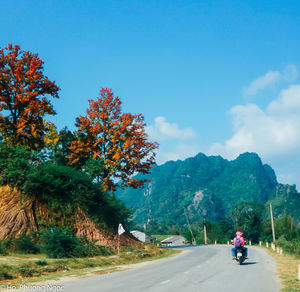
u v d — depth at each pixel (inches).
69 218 1167.0
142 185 1680.6
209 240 5285.4
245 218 5206.7
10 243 932.0
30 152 1257.4
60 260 782.5
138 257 1098.7
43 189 1152.8
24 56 1429.6
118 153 1604.3
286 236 2122.3
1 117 1384.1
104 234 1261.1
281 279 550.3
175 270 681.6
